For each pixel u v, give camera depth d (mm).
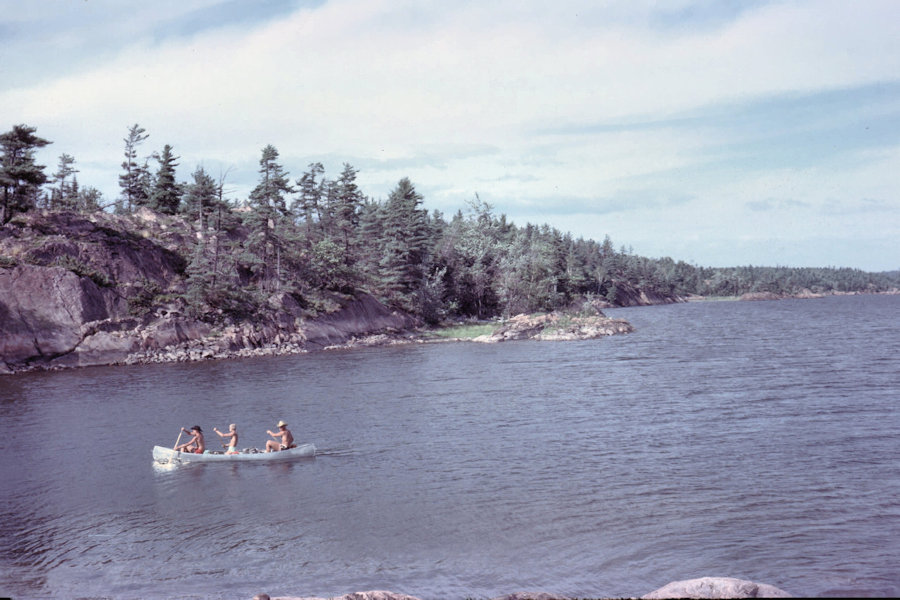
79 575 13211
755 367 45031
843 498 16922
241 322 67938
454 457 22719
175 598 11969
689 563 13055
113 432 28469
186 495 19062
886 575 12211
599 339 74125
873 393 32906
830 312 131500
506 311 104375
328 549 14391
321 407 33500
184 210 90875
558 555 13664
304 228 102000
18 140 64875
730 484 18469
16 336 54562
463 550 14094
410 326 88188
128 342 59062
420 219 101250
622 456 22094
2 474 21750
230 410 33219
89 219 71000
